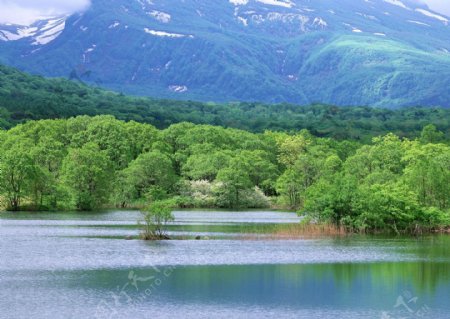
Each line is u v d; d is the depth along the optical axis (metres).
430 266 108.94
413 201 162.62
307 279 96.81
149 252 117.62
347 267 107.06
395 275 101.12
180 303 81.50
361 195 158.25
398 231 161.12
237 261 110.12
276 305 81.50
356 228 157.62
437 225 166.00
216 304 81.38
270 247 128.38
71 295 84.00
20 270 99.00
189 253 117.62
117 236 141.62
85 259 109.00
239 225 177.62
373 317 77.25
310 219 164.88
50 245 125.06
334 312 78.88
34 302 80.19
